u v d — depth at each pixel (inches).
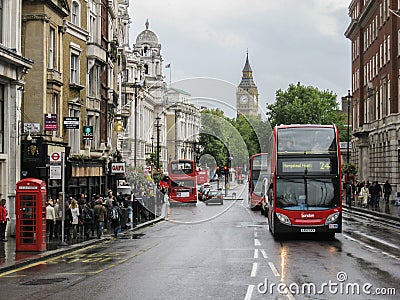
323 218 1062.4
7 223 1158.3
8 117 1190.3
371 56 2878.9
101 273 674.2
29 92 1354.6
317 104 4274.1
